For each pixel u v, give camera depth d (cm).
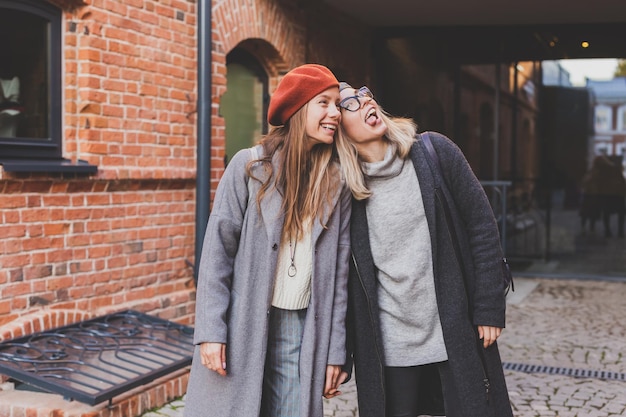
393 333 258
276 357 246
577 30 909
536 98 941
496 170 960
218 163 604
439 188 251
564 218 953
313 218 240
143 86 523
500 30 926
